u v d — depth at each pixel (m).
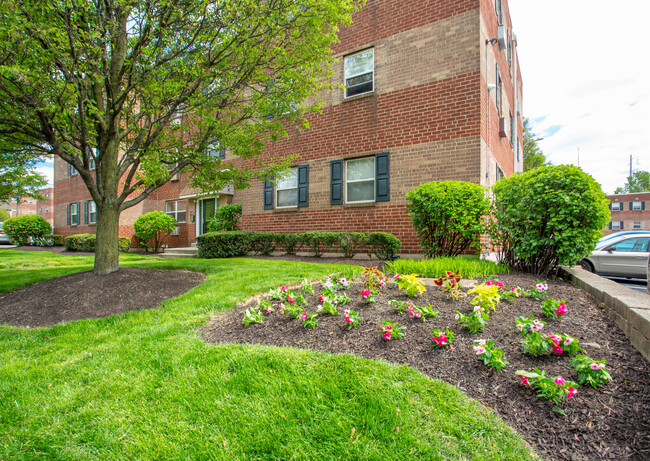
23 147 5.77
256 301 4.17
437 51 7.83
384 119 8.52
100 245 5.69
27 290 5.47
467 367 2.32
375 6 8.74
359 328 3.02
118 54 5.53
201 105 5.46
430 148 7.85
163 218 13.47
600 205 4.63
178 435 1.88
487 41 8.33
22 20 3.70
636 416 1.78
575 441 1.68
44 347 3.33
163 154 5.56
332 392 2.13
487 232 6.14
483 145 7.55
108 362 2.84
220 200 12.52
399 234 8.20
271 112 6.43
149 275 5.69
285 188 10.48
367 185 8.88
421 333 2.82
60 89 4.13
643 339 2.30
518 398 2.00
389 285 4.30
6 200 10.26
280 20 5.18
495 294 3.09
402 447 1.69
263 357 2.62
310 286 4.28
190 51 5.23
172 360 2.75
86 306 4.54
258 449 1.75
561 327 2.85
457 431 1.78
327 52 6.02
